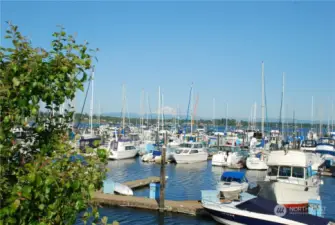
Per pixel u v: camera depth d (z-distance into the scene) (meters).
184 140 65.88
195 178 39.78
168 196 30.55
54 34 4.83
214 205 20.78
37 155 4.60
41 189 4.20
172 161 52.78
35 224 4.35
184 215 23.30
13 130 4.63
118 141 55.06
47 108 5.05
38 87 4.41
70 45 4.83
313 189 22.61
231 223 20.08
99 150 5.05
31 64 4.34
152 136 75.19
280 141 54.56
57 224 4.56
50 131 5.04
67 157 4.75
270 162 23.61
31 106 4.32
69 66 4.68
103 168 5.12
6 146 4.24
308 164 23.27
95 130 75.94
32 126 4.89
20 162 4.59
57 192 4.46
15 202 4.02
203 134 80.12
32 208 4.36
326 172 44.59
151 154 52.88
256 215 18.81
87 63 4.87
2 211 3.93
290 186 21.19
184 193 31.91
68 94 4.71
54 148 4.82
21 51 4.46
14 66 4.21
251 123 87.44
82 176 4.75
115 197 25.91
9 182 4.40
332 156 51.53
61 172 4.57
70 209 4.63
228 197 23.95
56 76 4.60
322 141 69.56
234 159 48.22
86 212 5.11
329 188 35.72
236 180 28.89
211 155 59.00
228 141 69.00
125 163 50.91
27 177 4.14
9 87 4.18
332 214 25.36
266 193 21.47
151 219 22.59
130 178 39.25
